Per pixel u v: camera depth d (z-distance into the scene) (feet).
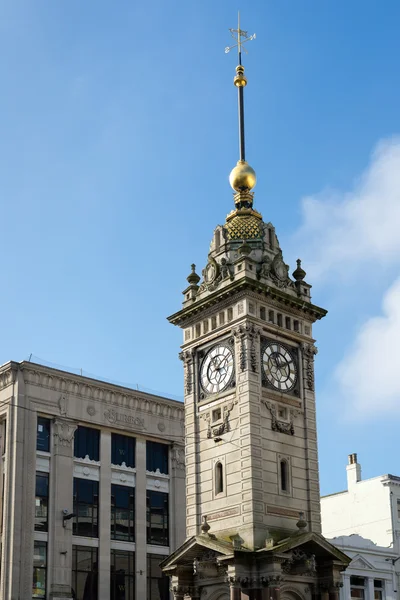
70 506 271.28
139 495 292.61
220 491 203.10
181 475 306.55
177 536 298.56
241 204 232.94
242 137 239.30
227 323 211.61
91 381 287.28
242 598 185.98
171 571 201.57
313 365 220.23
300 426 211.41
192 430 214.69
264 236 225.56
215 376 212.84
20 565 254.88
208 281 222.07
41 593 258.98
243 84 243.81
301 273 225.35
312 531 196.44
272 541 186.91
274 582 183.42
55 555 262.67
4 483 263.08
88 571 272.51
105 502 281.74
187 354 221.46
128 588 281.54
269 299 213.87
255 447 197.98
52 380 278.46
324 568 197.36
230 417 205.57
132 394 298.35
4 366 271.90
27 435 266.98
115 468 289.94
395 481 350.43
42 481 269.44
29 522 259.80
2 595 251.39
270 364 209.97
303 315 221.46
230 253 222.28
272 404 206.39
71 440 277.64
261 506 194.08
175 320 225.97
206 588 199.21
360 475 364.79
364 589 311.88
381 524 346.74
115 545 282.15
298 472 206.39
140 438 298.76
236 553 185.37
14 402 268.00
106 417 289.53
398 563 325.62
